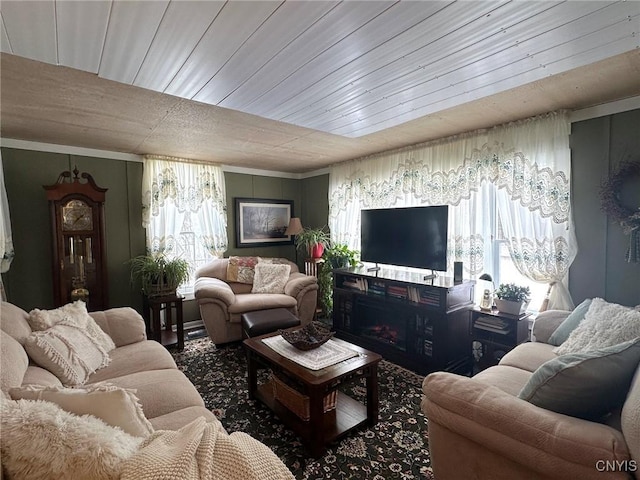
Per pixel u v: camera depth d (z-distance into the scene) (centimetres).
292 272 465
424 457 183
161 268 353
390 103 220
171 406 156
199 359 321
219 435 97
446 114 268
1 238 272
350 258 410
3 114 253
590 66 188
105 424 96
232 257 447
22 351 157
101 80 195
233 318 352
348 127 275
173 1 118
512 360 197
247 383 263
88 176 327
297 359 209
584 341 183
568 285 267
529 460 104
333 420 208
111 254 385
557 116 261
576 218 262
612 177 237
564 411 117
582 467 95
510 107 254
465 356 298
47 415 88
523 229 283
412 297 306
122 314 247
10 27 131
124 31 136
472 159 314
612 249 246
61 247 316
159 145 355
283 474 93
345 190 450
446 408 126
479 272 314
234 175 483
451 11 128
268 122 276
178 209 419
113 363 204
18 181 329
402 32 140
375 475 170
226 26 134
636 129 233
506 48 154
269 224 516
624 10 127
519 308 260
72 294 323
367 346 344
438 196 341
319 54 158
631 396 104
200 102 225
